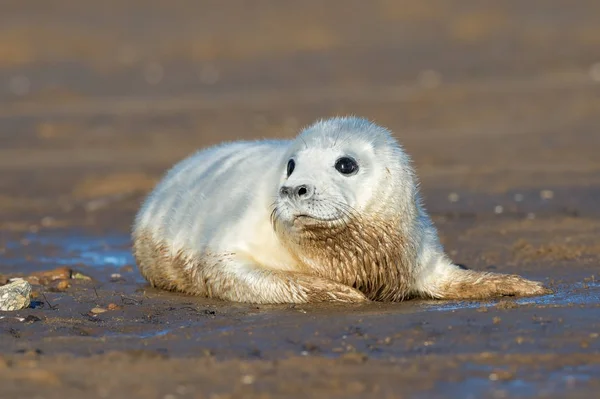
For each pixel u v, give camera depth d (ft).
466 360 70.59
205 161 109.70
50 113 305.32
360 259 93.25
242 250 96.02
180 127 278.26
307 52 411.13
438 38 424.05
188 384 66.03
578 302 89.45
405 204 94.68
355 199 90.68
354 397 63.10
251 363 70.90
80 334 82.38
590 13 449.89
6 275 112.88
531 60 369.09
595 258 115.24
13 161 239.91
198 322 85.61
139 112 300.40
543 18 446.60
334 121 96.94
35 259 128.36
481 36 423.23
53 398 63.52
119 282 110.52
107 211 168.14
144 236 107.45
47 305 94.94
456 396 63.00
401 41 423.23
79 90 348.79
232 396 63.36
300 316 85.71
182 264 101.24
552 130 250.37
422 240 97.91
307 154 91.91
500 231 134.51
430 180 186.39
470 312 84.12
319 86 339.98
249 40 435.94
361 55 397.19
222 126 276.41
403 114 285.64
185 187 107.14
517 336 76.18
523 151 220.64
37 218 165.99
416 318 82.64
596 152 214.07
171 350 75.25
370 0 491.72
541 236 130.11
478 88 317.01
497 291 96.37
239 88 342.23
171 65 395.14
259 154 104.32
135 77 371.76
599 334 76.02
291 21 464.65
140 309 91.76
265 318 85.61
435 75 350.23
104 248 136.77
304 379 66.80
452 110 286.05
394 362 70.54
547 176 183.62
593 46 390.83
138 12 488.02
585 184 171.83
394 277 95.20
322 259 93.45
